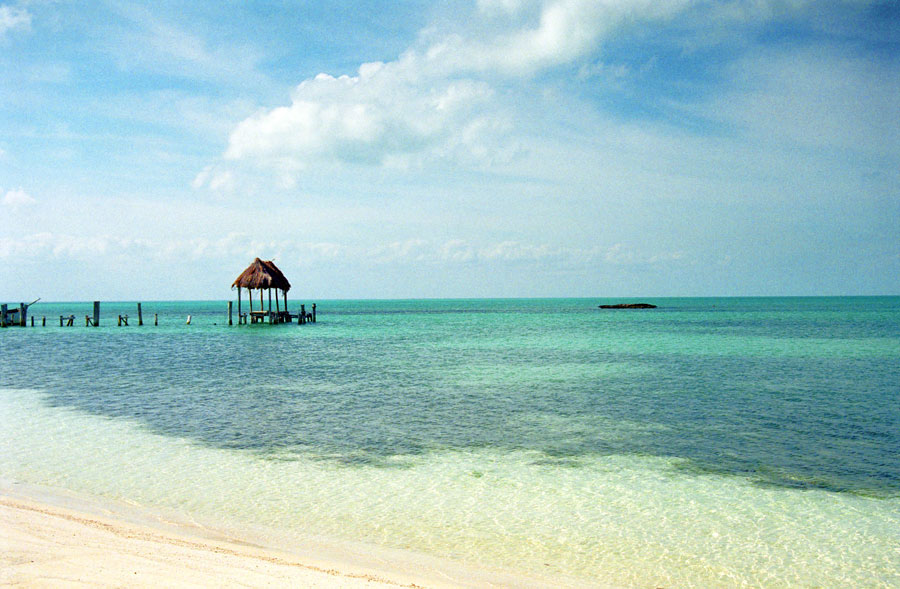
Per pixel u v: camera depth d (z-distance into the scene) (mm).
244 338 48969
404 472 12492
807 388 22781
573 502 10734
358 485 11625
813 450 14180
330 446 14539
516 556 8477
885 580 7844
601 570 8070
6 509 9242
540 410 18875
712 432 15969
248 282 64188
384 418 17688
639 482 11898
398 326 68125
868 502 10766
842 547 8859
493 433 15891
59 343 43469
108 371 28141
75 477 11875
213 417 17750
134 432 15859
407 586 7062
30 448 14148
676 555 8562
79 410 18734
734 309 129750
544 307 170000
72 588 6078
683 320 80125
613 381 24812
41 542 7531
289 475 12211
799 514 10180
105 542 7777
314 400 20594
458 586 7395
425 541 8977
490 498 10938
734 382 24359
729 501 10812
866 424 16766
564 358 33594
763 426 16609
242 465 12891
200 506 10352
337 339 48312
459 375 26797
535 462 13258
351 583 6945
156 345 42312
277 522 9656
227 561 7402
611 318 89375
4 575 6312
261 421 17203
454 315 108125
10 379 25469
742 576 7945
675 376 26234
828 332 53188
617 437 15445
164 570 6820
